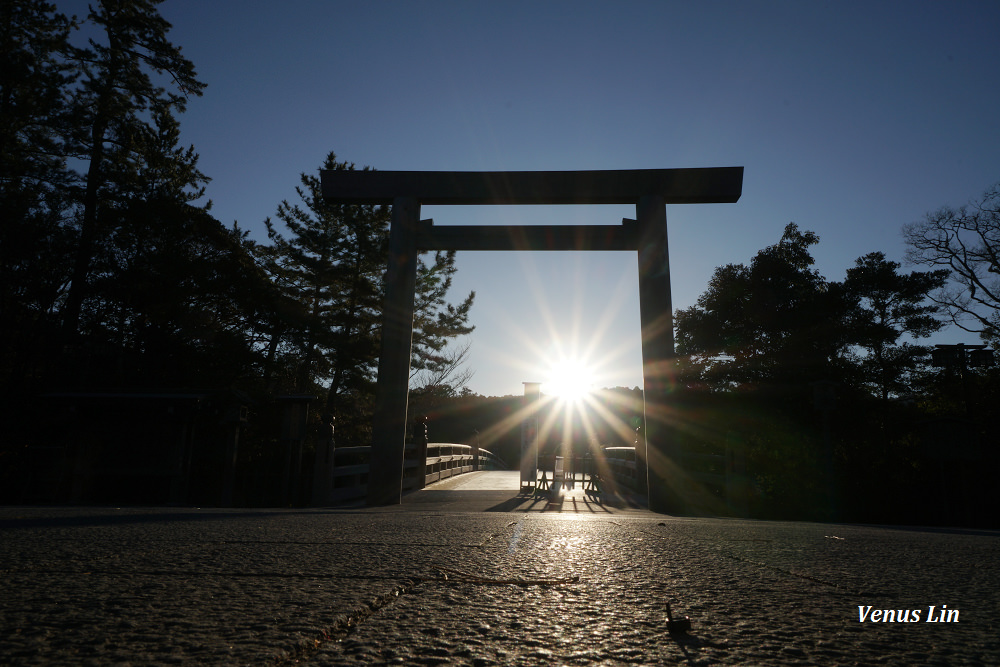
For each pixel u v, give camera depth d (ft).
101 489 40.57
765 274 71.00
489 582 7.04
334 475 36.63
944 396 76.48
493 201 39.86
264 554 8.87
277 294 64.44
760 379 66.03
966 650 4.50
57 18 59.47
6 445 40.09
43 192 55.67
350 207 68.49
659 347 37.22
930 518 58.23
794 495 60.23
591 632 4.92
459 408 153.99
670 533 13.61
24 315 51.62
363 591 6.29
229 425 37.52
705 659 4.23
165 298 55.06
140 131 63.31
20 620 4.87
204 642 4.30
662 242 38.37
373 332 72.33
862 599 6.42
